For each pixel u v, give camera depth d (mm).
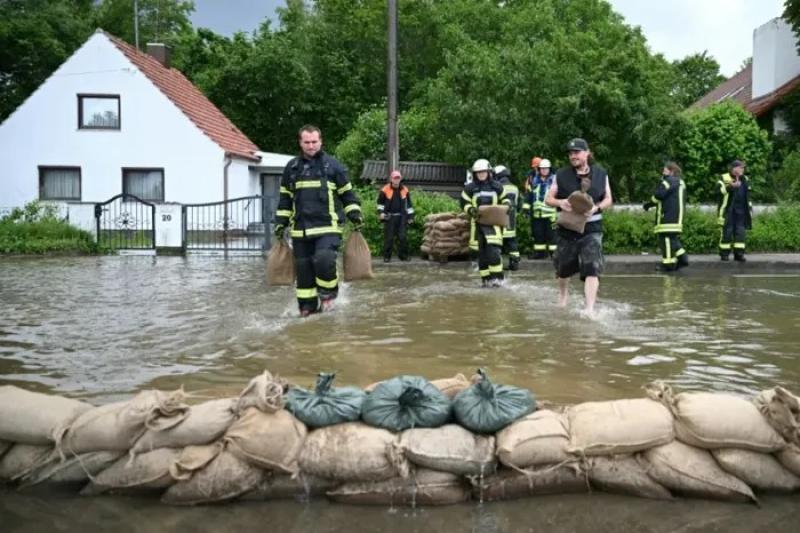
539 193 15188
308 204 7887
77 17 36906
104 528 3143
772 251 17297
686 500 3428
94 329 7238
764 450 3451
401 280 12031
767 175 23094
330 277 7922
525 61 21422
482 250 10977
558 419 3602
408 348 6234
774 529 3129
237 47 38688
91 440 3490
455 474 3426
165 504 3398
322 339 6652
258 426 3424
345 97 39906
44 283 11727
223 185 26250
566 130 21031
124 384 5039
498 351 6117
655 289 10914
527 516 3260
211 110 30328
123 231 20062
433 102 23875
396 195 15391
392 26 17156
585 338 6719
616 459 3498
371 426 3535
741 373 5367
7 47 32344
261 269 14430
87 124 26266
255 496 3432
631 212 17172
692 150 22016
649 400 3721
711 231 16734
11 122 26094
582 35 24609
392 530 3117
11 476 3562
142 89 25953
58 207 21438
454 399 3668
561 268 8398
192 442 3473
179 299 9594
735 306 8992
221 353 6051
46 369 5500
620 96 20578
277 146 39594
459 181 23438
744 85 34969
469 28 35625
